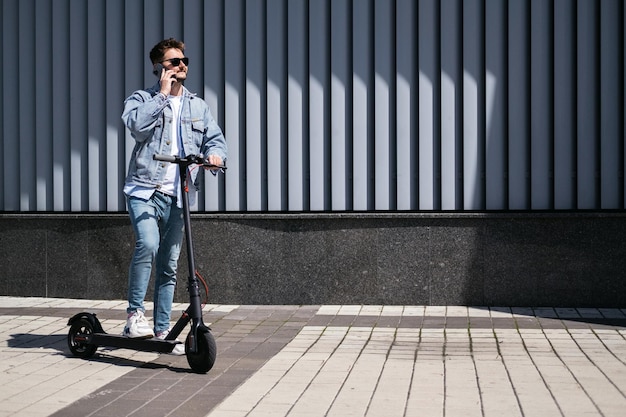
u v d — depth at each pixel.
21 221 8.75
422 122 8.13
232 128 8.45
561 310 7.79
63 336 6.63
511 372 5.32
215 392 4.84
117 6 8.67
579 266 7.91
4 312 7.78
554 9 7.98
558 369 5.41
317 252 8.20
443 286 8.07
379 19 8.18
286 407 4.50
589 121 7.98
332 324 7.18
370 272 8.15
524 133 8.05
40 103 8.85
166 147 5.89
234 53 8.44
